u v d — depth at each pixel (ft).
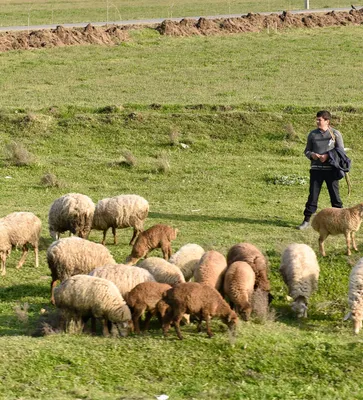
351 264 45.60
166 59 125.70
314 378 31.86
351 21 160.45
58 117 90.53
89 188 69.92
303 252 40.65
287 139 84.28
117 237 54.54
